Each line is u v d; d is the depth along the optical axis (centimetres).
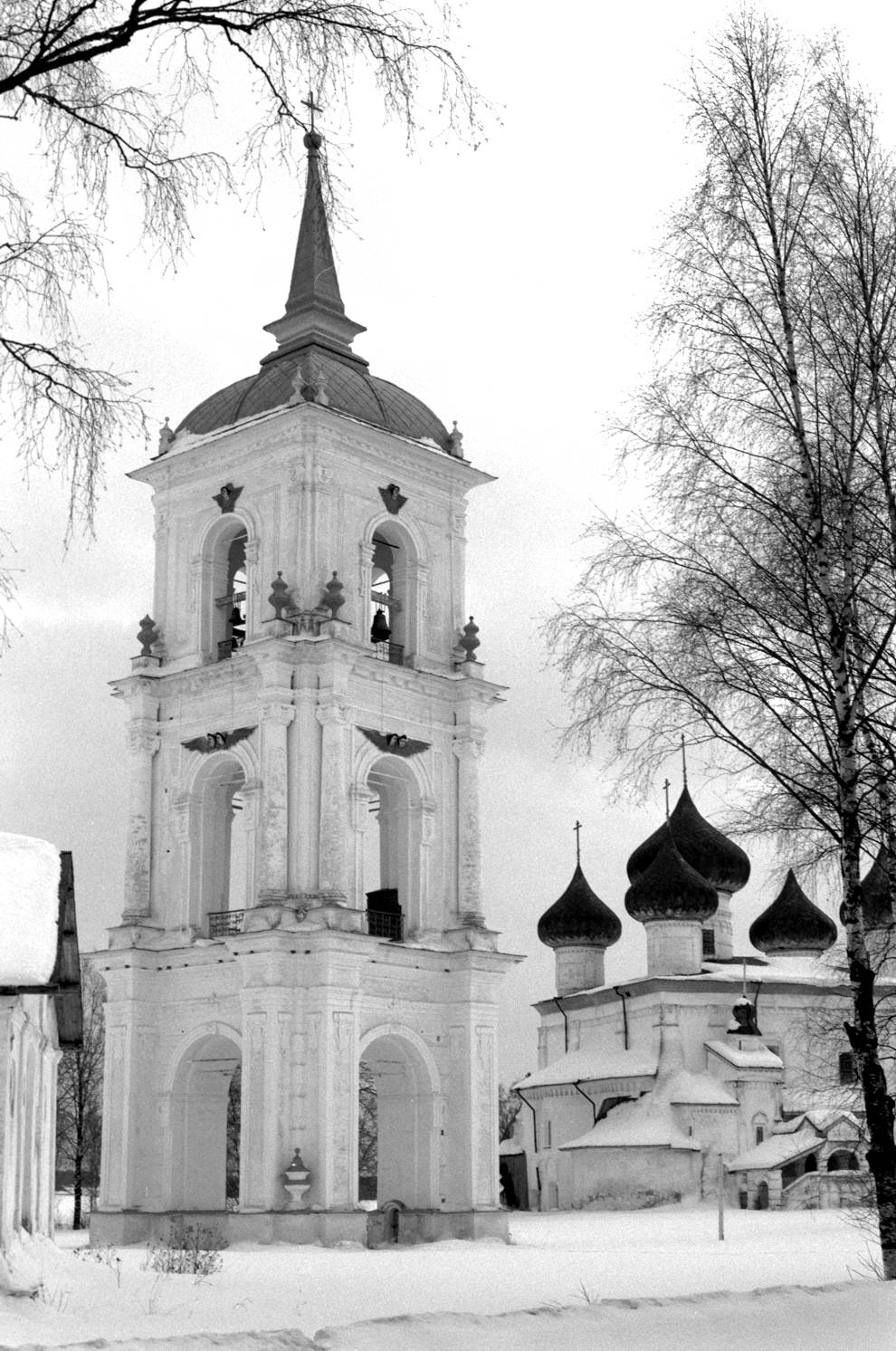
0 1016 2484
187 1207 5525
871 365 2662
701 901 8738
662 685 2708
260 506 5766
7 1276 2325
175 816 5756
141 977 5631
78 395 1911
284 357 6166
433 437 6109
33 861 2881
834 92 2742
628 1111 8150
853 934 2577
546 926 9544
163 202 1942
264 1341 1606
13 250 1889
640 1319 1903
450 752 5900
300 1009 5231
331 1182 5069
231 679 5666
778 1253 4362
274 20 1898
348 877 5397
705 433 2720
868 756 2748
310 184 2269
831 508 2691
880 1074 2533
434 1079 5569
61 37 1842
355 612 5691
